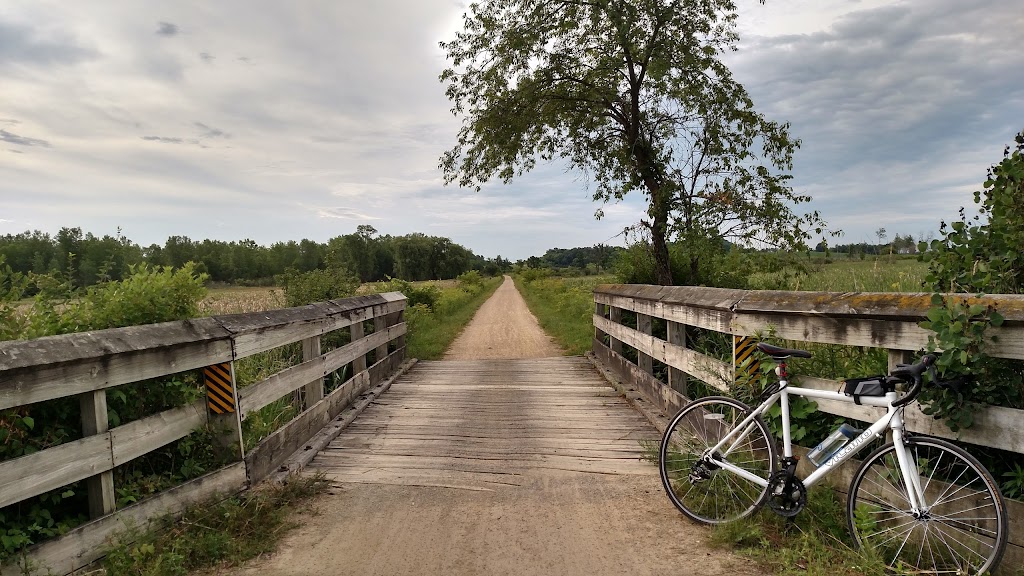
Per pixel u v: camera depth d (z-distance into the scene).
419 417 6.25
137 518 3.05
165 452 3.61
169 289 3.90
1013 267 2.88
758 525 3.21
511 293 48.59
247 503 3.61
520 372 9.18
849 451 2.96
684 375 5.56
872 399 2.84
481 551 3.14
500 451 5.00
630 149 8.95
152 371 3.23
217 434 3.81
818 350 4.24
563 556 3.06
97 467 2.86
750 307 3.83
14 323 3.19
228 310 8.82
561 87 9.28
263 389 4.31
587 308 18.27
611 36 8.58
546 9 8.66
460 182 10.27
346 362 6.46
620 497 3.90
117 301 3.64
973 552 2.57
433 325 16.97
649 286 6.71
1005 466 2.81
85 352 2.79
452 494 4.02
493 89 9.45
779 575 2.74
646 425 5.75
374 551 3.16
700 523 3.41
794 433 3.31
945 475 2.87
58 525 2.74
